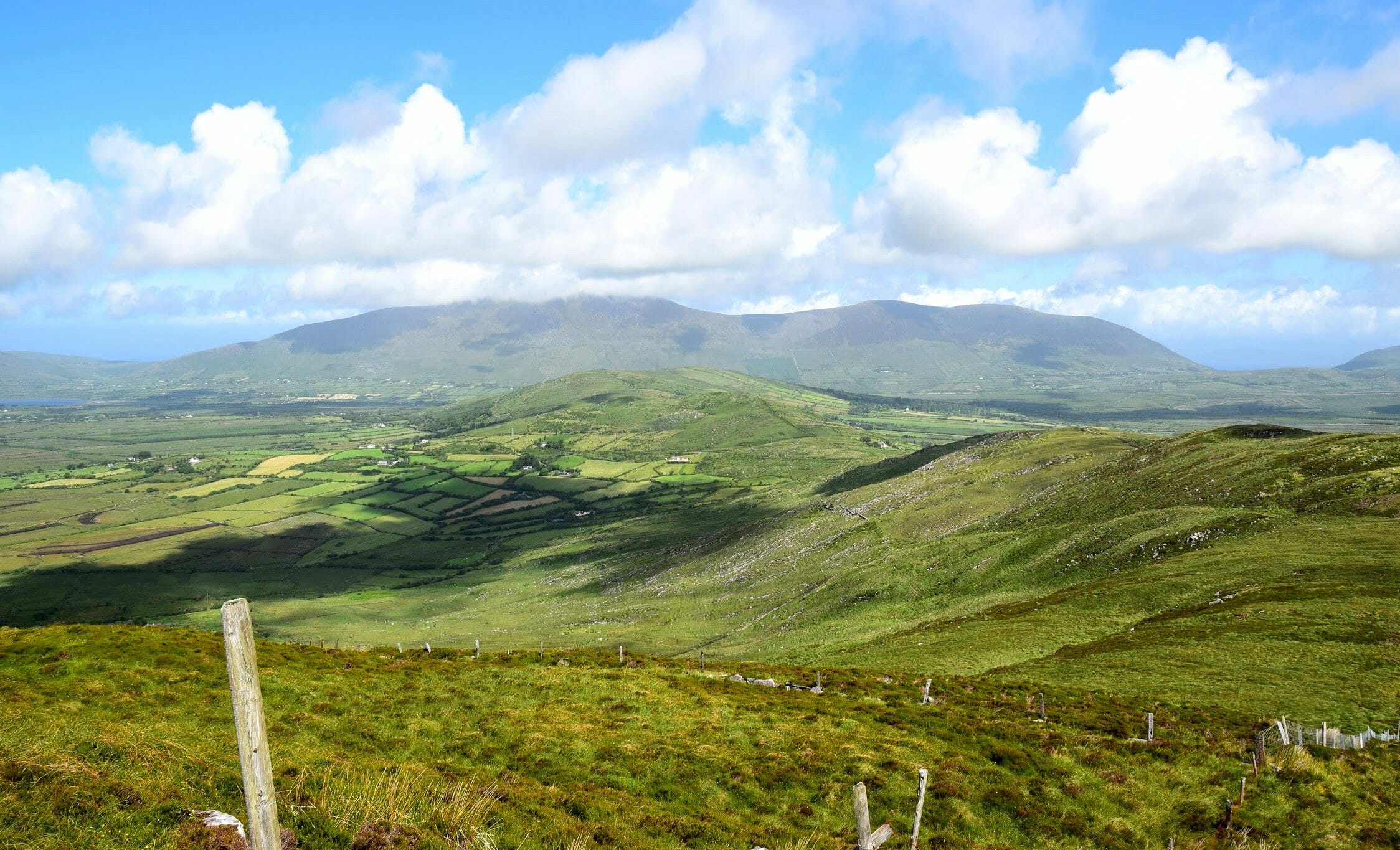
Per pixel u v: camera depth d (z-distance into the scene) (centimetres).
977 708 4841
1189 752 3684
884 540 17288
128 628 5109
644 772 3219
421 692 4272
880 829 1338
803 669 6544
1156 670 5831
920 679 6112
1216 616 6875
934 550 14775
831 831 2736
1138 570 9619
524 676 4825
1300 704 4672
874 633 11031
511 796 2292
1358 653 5334
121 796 1638
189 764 1967
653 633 15100
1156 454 16025
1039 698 5128
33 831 1460
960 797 3073
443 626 19862
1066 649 7231
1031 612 9075
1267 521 9650
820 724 4094
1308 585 7075
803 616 13638
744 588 17750
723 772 3278
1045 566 11631
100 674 3934
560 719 3950
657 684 4947
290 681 4216
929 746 3716
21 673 3916
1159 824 2978
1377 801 3153
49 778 1652
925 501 19438
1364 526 8494
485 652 6588
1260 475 11644
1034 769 3481
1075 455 19925
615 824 2380
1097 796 3192
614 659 6431
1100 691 5447
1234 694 5047
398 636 18938
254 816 1039
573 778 3072
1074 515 14300
